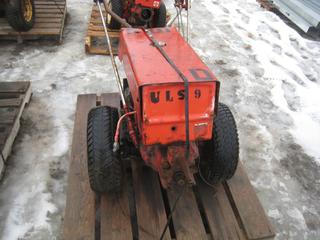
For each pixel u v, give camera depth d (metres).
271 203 2.99
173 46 2.52
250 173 3.28
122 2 5.23
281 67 5.14
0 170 3.00
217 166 2.44
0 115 3.44
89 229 2.37
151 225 2.42
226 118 2.46
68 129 3.63
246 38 5.95
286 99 4.41
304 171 3.36
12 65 4.72
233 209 2.64
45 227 2.67
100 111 2.49
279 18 6.87
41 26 5.29
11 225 2.66
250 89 4.54
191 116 2.10
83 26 5.94
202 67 2.23
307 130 3.90
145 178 2.73
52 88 4.28
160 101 2.04
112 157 2.29
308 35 6.33
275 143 3.66
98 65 4.83
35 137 3.49
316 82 4.85
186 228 2.42
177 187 2.23
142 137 2.14
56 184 3.02
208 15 6.76
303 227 2.81
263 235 2.38
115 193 2.61
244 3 7.53
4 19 5.44
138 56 2.35
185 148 2.16
